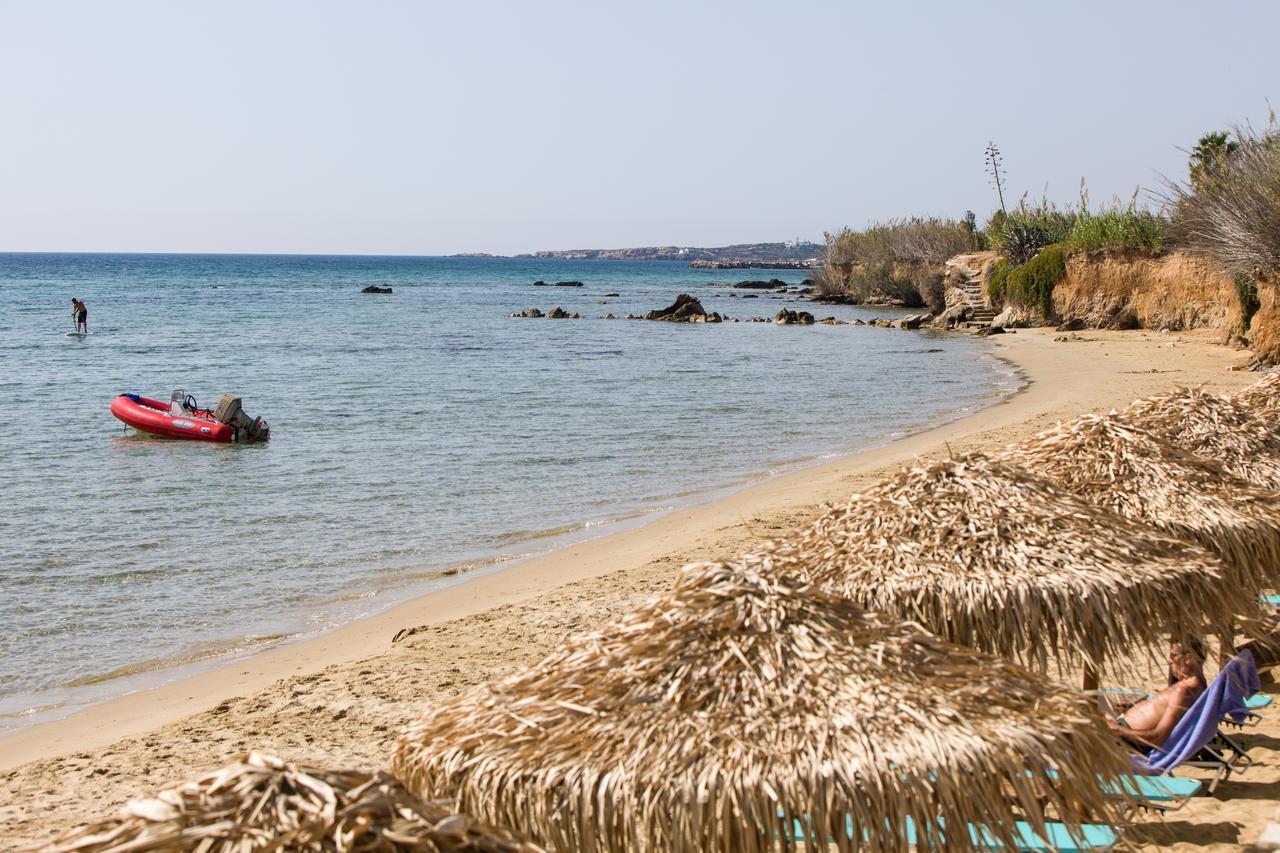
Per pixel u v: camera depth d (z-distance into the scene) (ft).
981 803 11.30
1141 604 16.52
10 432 73.46
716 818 11.04
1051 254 149.59
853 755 11.37
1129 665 24.47
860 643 12.80
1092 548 17.08
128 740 24.44
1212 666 23.44
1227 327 115.03
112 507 50.19
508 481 56.03
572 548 42.32
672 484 54.95
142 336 155.94
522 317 207.92
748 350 137.08
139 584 38.11
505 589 36.63
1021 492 18.10
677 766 11.35
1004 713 12.12
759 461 61.16
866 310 229.25
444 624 32.17
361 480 56.34
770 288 362.53
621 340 154.61
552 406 84.53
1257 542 19.90
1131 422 25.35
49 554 41.88
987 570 16.61
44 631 33.27
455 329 175.94
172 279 400.88
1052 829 16.44
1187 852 16.40
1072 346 122.11
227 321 190.49
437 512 49.08
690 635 12.84
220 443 68.28
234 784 7.30
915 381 100.63
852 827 11.21
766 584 13.39
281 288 341.00
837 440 68.18
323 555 41.86
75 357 125.39
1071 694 12.81
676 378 104.88
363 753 23.08
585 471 58.65
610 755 11.57
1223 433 24.76
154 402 73.31
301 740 23.95
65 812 20.85
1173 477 20.88
